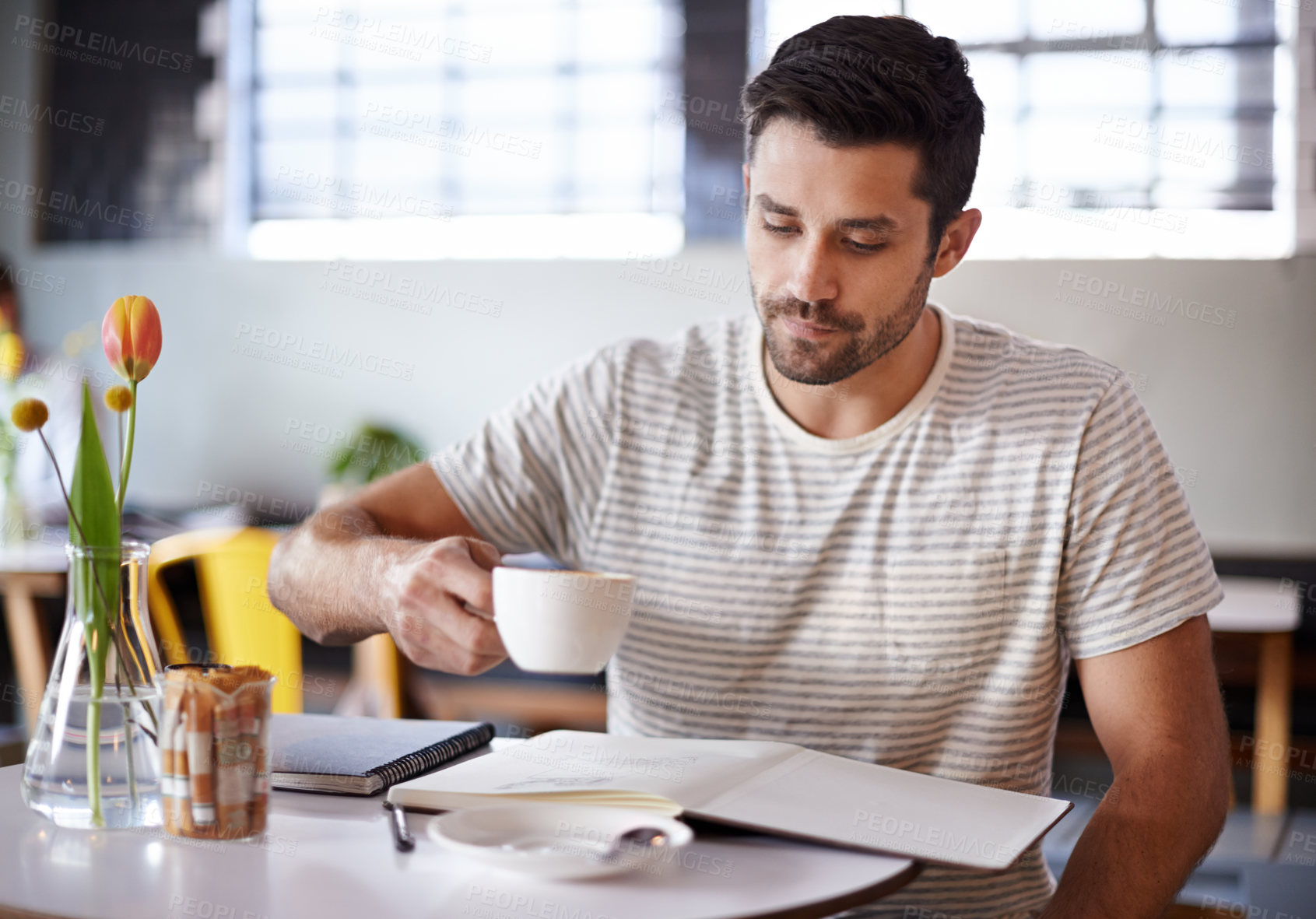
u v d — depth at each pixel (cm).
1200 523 367
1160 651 106
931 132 99
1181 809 95
